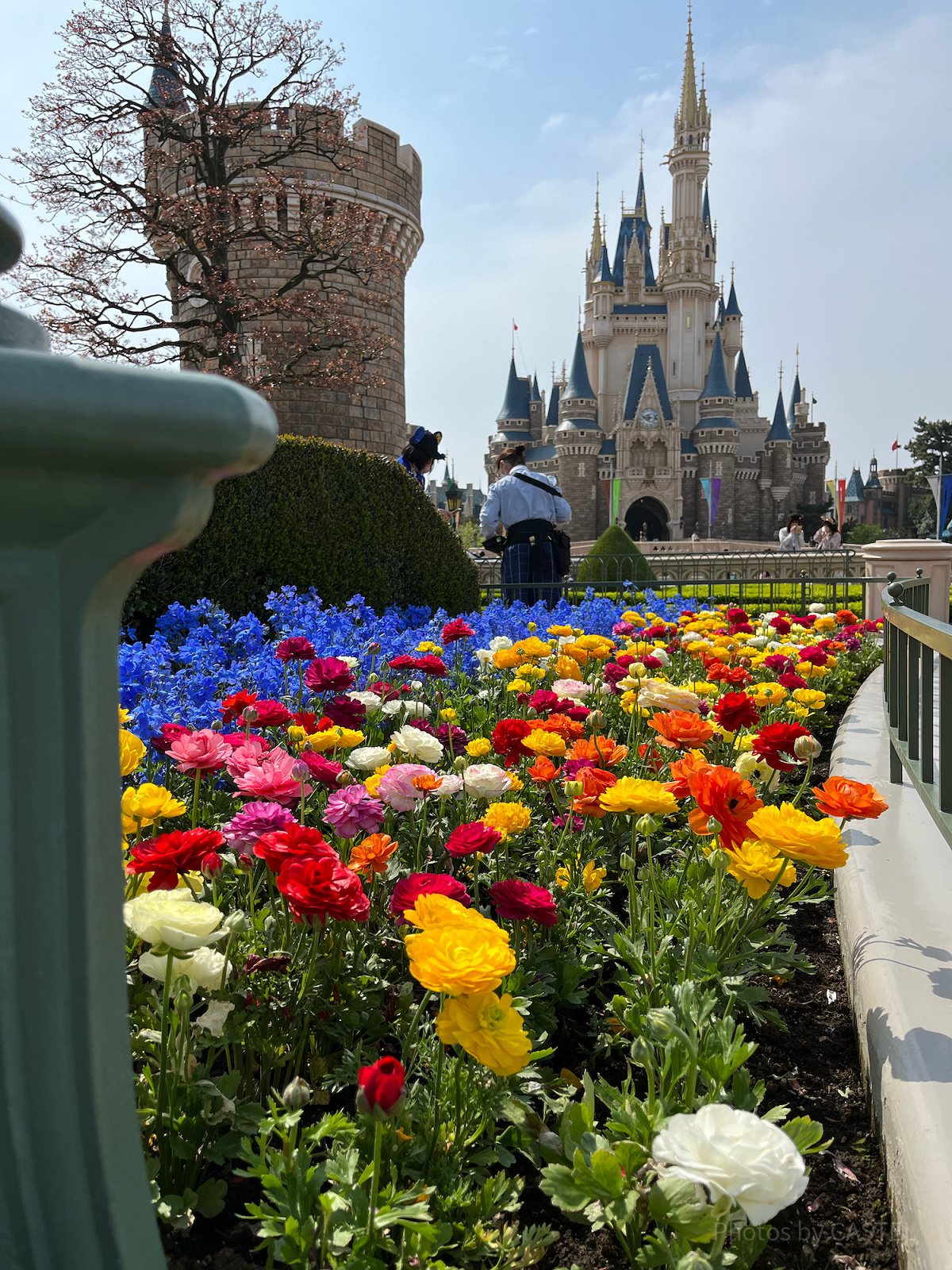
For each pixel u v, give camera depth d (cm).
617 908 227
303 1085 106
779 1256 126
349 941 178
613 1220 107
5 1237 54
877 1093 150
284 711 236
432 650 412
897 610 271
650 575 1520
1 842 52
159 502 50
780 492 9350
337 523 670
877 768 344
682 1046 134
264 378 2072
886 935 188
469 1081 134
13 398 43
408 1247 105
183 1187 121
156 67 2053
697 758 195
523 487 827
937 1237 109
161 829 195
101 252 1886
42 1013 53
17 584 51
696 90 9050
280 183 2119
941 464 6750
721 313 10188
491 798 193
